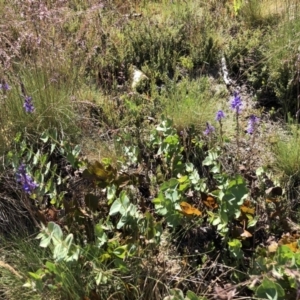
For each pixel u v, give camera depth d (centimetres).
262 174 109
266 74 146
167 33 168
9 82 131
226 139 117
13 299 91
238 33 169
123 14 187
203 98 140
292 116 137
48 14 152
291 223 106
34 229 104
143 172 117
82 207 109
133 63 162
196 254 97
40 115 123
